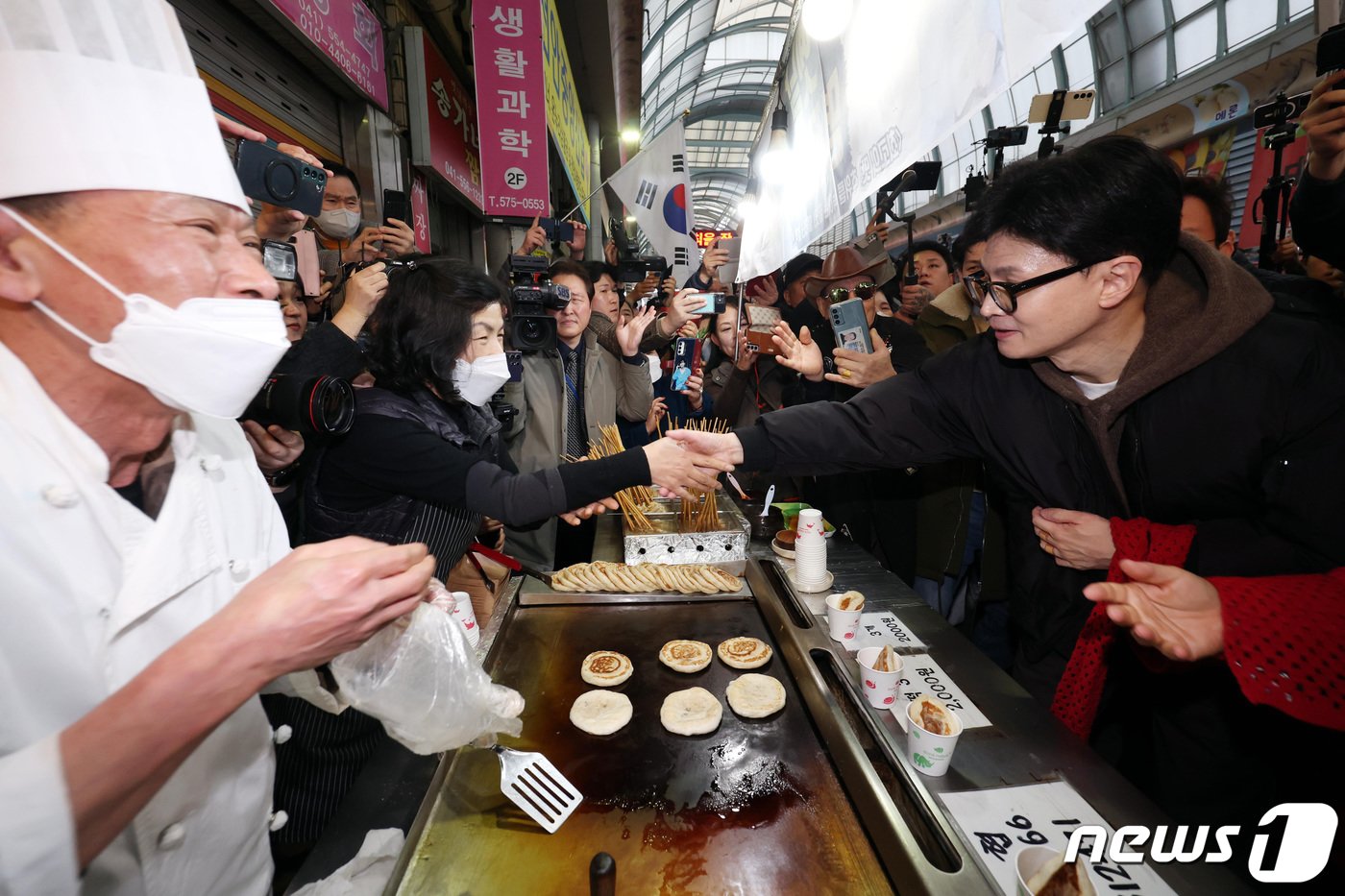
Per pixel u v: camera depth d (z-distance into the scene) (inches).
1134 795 40.5
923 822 39.8
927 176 95.0
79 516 27.0
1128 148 41.2
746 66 727.1
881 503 98.1
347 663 33.6
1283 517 42.4
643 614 68.1
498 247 254.8
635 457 63.0
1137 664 60.2
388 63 160.1
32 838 19.4
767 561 79.7
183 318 26.2
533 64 129.3
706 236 368.2
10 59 22.9
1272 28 250.8
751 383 128.9
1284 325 42.2
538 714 52.2
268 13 106.8
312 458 57.1
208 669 21.9
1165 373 44.2
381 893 34.0
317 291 69.2
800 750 47.5
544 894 35.2
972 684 53.1
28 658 25.2
